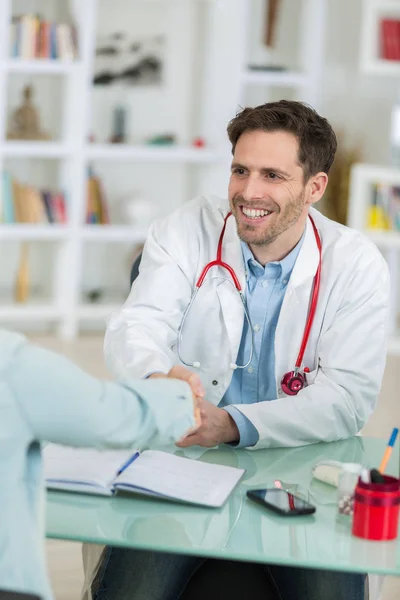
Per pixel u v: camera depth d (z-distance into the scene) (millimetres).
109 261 8250
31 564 1714
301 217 2881
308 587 2375
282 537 2047
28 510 1757
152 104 8156
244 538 2031
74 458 2367
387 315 2934
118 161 8148
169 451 2594
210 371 2975
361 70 7457
